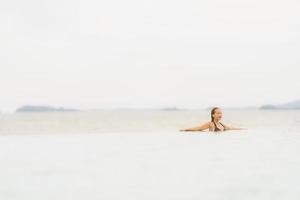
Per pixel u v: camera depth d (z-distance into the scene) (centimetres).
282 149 719
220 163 546
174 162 562
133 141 945
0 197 349
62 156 656
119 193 360
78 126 3619
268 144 814
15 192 369
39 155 675
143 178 435
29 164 563
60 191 372
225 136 1040
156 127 3303
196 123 4309
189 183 402
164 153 679
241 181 409
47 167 530
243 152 679
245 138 970
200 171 479
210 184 395
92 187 389
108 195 353
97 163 564
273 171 473
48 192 368
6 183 415
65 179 436
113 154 675
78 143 918
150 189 375
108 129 2869
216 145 808
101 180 427
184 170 489
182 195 347
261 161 563
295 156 619
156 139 993
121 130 2623
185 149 738
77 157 638
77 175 462
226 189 369
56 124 4231
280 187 375
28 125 3975
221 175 447
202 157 615
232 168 501
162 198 338
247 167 508
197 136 1055
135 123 4416
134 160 591
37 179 438
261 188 371
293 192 353
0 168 522
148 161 578
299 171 471
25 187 393
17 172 489
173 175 452
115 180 425
